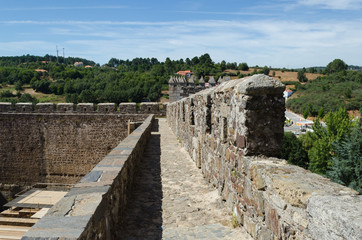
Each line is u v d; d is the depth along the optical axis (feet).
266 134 12.01
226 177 14.94
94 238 8.15
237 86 12.90
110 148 66.90
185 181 20.61
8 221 40.63
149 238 11.91
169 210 15.11
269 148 12.03
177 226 13.14
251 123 11.89
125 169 14.96
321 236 6.40
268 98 11.88
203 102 21.91
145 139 33.83
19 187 67.56
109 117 66.74
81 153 66.90
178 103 41.91
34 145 66.80
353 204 6.16
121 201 13.37
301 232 7.40
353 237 5.31
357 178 52.01
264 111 11.90
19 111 67.36
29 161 67.15
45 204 46.80
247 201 11.60
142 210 15.11
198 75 293.23
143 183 20.08
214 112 18.06
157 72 338.75
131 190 17.51
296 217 7.65
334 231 5.90
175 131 46.96
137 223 13.46
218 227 12.92
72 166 67.00
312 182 8.16
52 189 67.00
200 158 23.99
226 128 15.40
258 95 11.83
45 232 6.91
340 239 5.71
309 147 87.92
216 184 17.43
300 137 92.84
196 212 14.83
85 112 67.77
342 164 53.52
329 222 6.09
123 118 66.74
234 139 13.50
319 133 86.02
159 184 19.88
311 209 6.85
